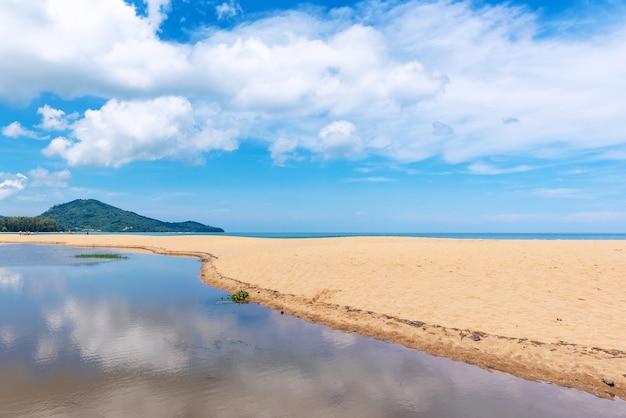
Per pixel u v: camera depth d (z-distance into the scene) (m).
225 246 46.84
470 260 22.48
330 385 9.40
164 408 8.17
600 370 9.56
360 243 37.81
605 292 15.19
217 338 12.92
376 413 8.07
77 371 10.09
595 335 11.23
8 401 8.42
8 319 15.08
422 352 11.57
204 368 10.38
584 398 8.73
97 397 8.66
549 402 8.59
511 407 8.38
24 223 182.62
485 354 10.98
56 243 69.12
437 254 25.08
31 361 10.74
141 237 76.62
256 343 12.44
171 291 21.09
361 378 9.82
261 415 7.93
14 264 34.16
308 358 11.16
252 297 19.08
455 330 12.51
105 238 75.38
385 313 14.63
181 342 12.49
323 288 18.56
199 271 29.81
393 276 19.66
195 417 7.82
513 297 15.24
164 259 39.44
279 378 9.77
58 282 24.03
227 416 7.88
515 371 10.05
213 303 18.14
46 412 7.97
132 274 27.94
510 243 31.61
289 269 23.34
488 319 13.07
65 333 13.32
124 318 15.35
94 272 28.89
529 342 11.15
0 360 10.80
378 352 11.62
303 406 8.33
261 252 31.34
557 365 10.02
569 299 14.59
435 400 8.65
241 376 9.88
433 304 15.02
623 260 20.34
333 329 13.93
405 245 31.84
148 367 10.40
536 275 18.25
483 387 9.33
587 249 24.88
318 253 27.83
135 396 8.72
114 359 10.96
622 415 8.07
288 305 17.12
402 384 9.48
